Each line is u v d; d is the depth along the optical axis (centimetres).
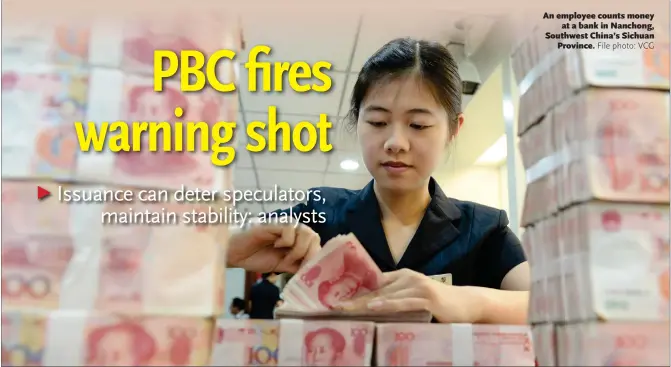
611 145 52
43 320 47
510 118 193
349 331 53
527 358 53
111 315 47
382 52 95
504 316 69
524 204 63
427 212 104
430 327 53
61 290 47
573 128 54
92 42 51
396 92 89
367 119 93
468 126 268
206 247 50
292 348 52
